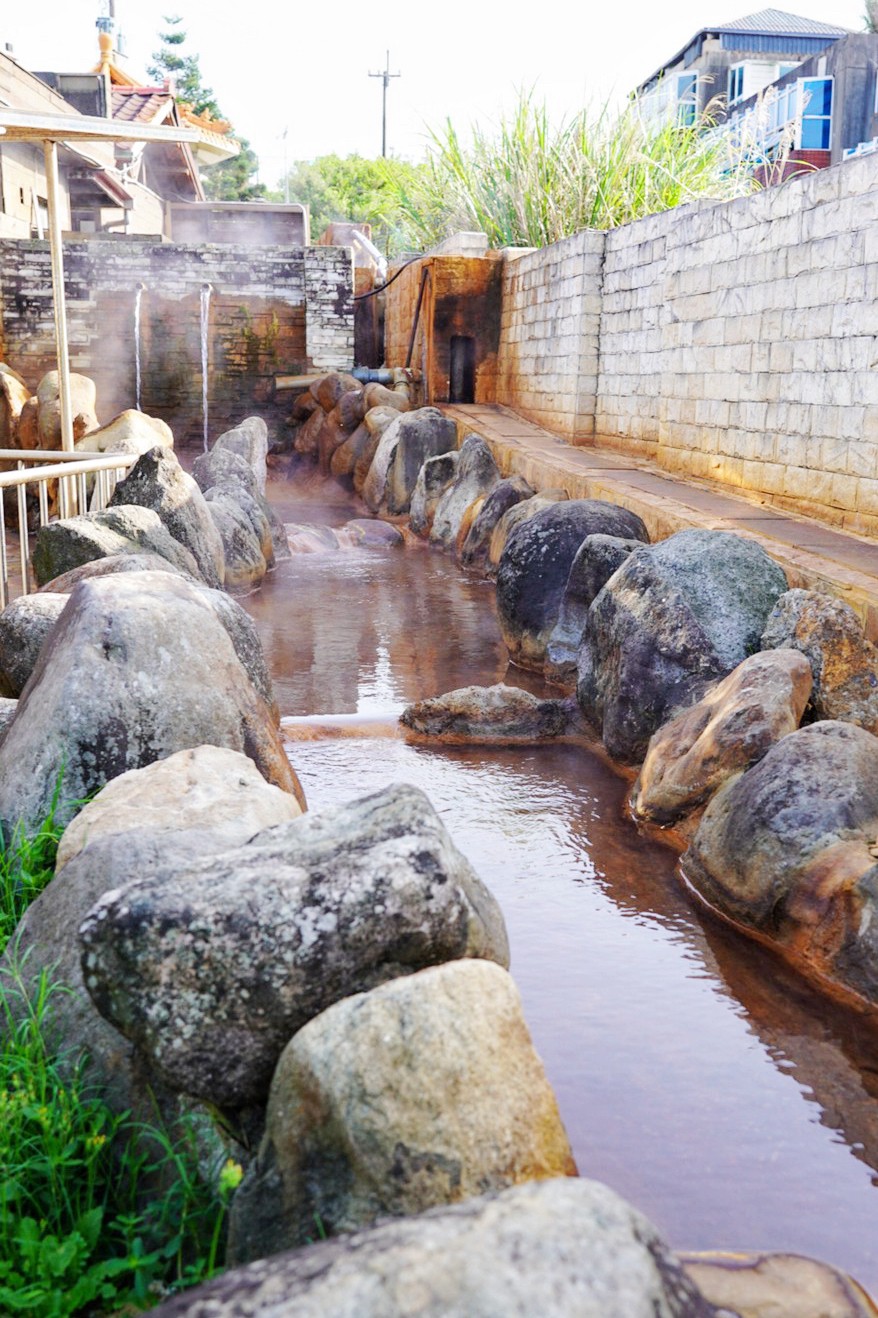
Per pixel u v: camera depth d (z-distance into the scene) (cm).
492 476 1302
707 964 416
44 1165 255
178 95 5647
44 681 446
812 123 2959
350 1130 219
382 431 1609
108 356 1925
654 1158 309
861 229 763
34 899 370
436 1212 171
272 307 1934
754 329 922
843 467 797
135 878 318
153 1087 275
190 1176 257
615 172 1609
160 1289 237
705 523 816
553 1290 150
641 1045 362
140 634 443
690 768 518
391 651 846
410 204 2042
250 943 254
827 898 412
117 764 423
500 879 480
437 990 229
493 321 1709
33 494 1244
